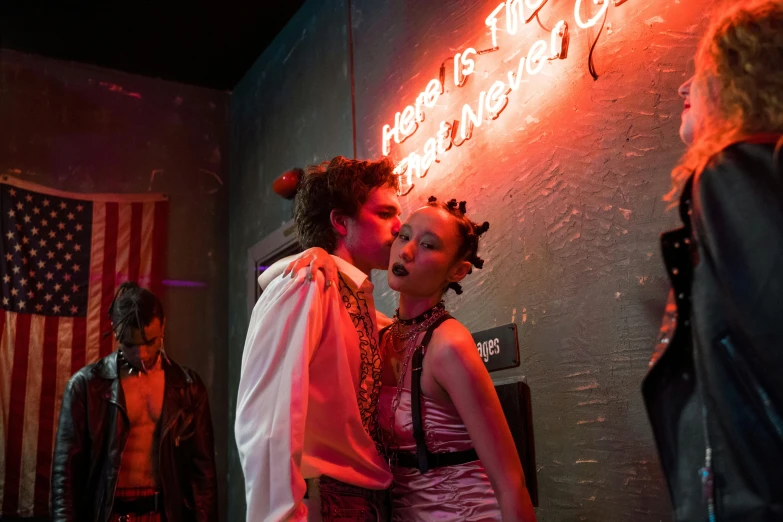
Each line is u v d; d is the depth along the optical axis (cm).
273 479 139
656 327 188
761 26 103
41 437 429
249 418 149
